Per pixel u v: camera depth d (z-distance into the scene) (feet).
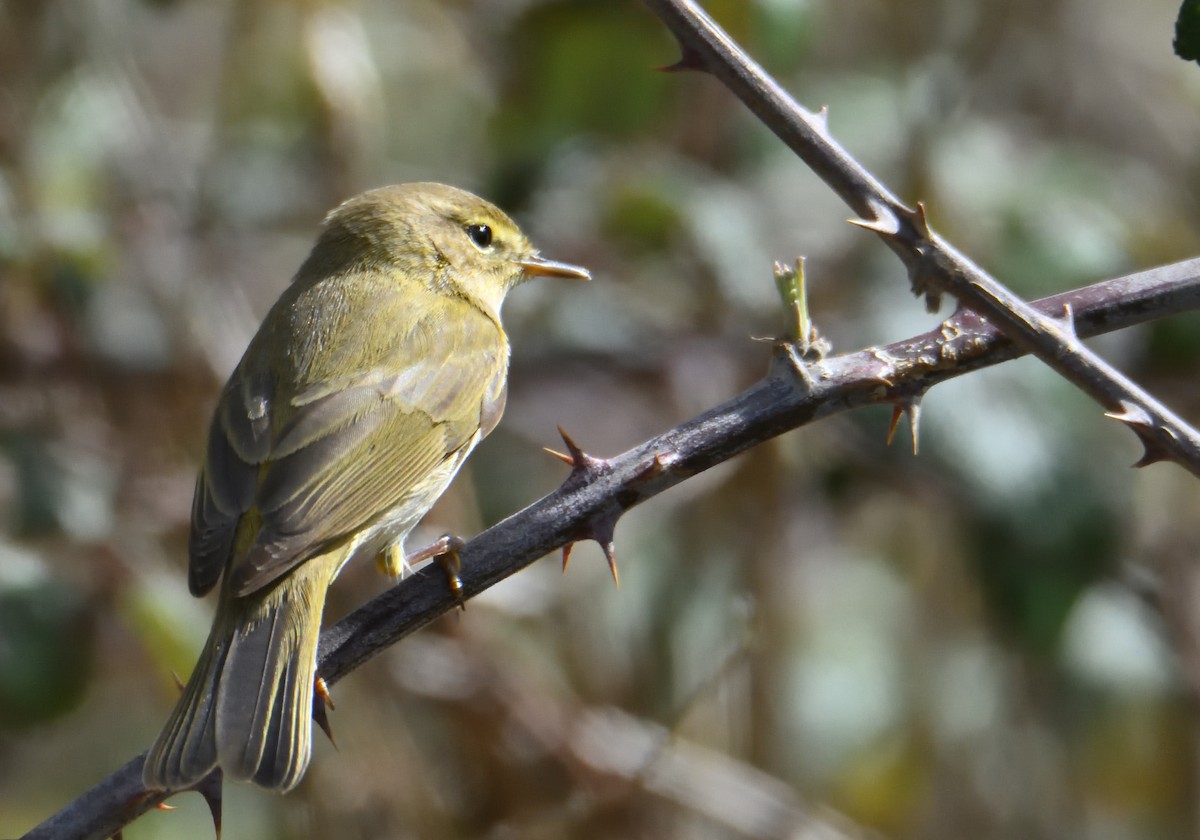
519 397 40.78
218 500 26.37
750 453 37.68
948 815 40.04
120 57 40.50
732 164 40.73
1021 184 38.06
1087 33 44.24
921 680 40.68
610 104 39.68
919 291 20.17
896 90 40.98
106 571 35.53
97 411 37.91
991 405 33.32
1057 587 32.68
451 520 38.32
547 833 37.01
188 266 39.45
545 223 39.09
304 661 24.04
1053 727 38.63
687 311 39.60
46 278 37.68
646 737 37.73
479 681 37.17
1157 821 38.83
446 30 44.04
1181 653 38.04
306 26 38.75
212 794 22.71
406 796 36.68
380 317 29.71
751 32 35.55
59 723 39.22
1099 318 21.08
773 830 36.37
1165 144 44.39
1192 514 38.83
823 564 41.93
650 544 39.75
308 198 40.96
